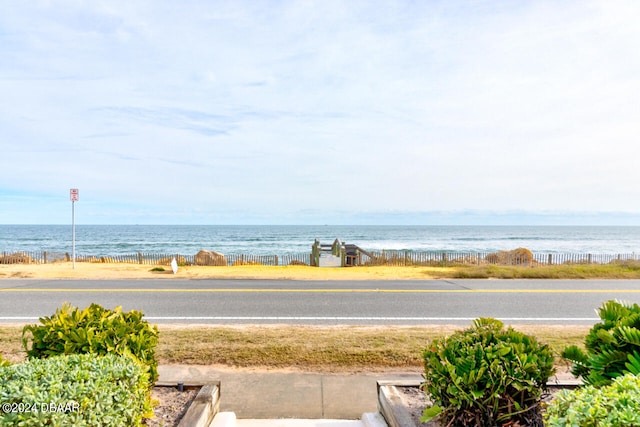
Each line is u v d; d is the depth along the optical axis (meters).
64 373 2.59
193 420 3.17
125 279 14.20
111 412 2.54
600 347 3.21
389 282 13.66
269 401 4.22
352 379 4.76
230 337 6.18
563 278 14.91
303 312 8.86
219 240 78.12
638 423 1.78
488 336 3.25
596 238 93.81
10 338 6.09
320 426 3.65
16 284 12.78
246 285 12.78
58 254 26.02
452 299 10.45
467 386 2.92
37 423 2.22
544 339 6.13
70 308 3.73
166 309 9.13
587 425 1.92
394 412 3.35
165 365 5.11
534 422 2.96
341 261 21.86
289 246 62.00
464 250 52.59
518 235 105.75
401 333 6.49
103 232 118.19
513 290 11.92
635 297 10.84
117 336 3.34
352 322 7.94
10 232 119.19
